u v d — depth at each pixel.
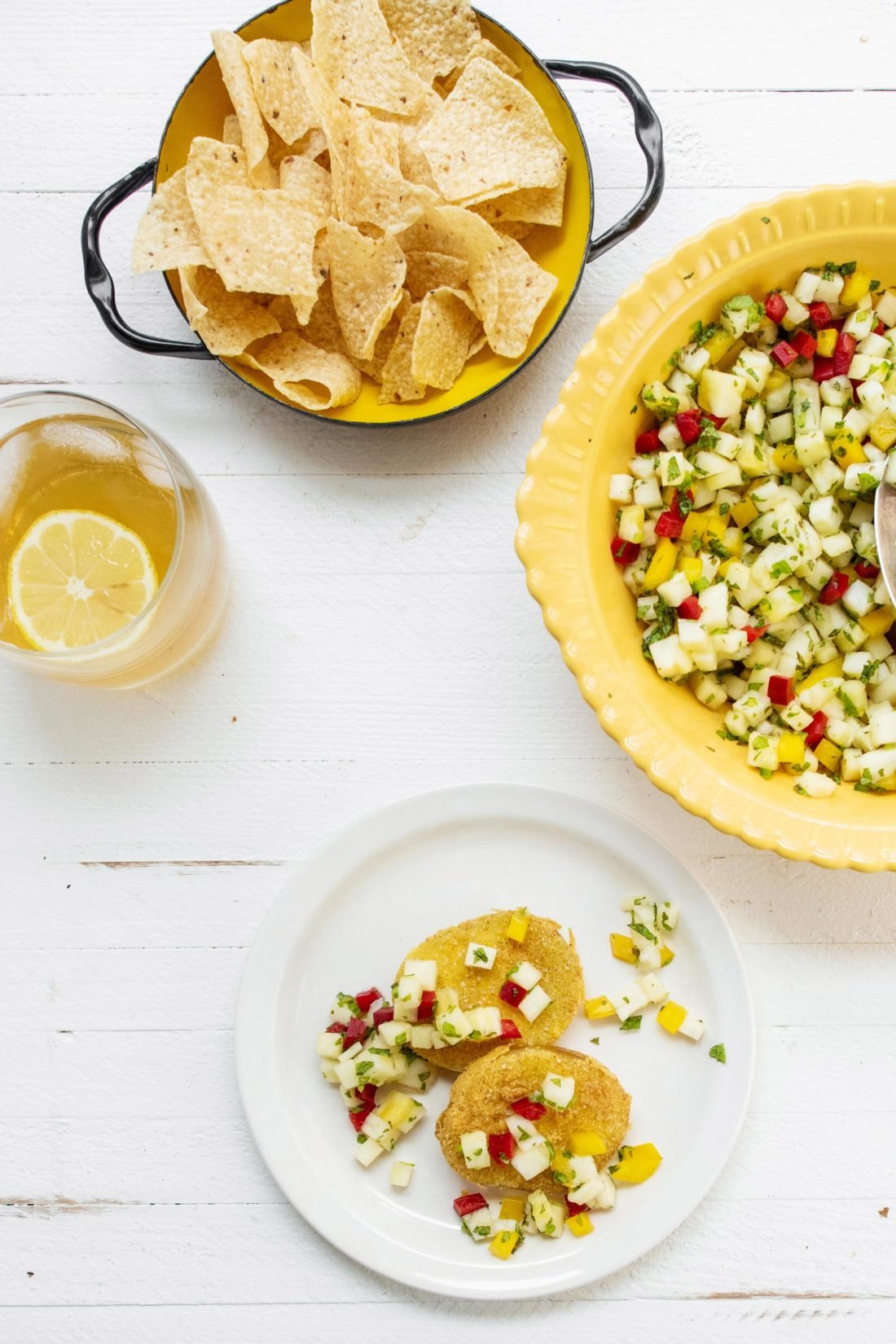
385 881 0.89
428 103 0.88
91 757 0.91
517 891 0.89
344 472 0.91
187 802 0.90
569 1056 0.87
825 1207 0.88
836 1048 0.89
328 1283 0.89
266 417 0.91
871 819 0.82
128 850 0.90
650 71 0.91
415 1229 0.88
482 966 0.87
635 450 0.86
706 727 0.85
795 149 0.91
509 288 0.87
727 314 0.84
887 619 0.85
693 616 0.84
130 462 0.87
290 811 0.90
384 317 0.86
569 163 0.87
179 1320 0.89
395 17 0.88
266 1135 0.88
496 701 0.90
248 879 0.90
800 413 0.85
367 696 0.90
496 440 0.91
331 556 0.91
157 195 0.86
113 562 0.88
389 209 0.85
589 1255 0.87
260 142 0.86
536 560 0.83
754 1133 0.89
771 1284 0.88
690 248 0.83
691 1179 0.87
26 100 0.92
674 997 0.88
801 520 0.85
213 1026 0.90
